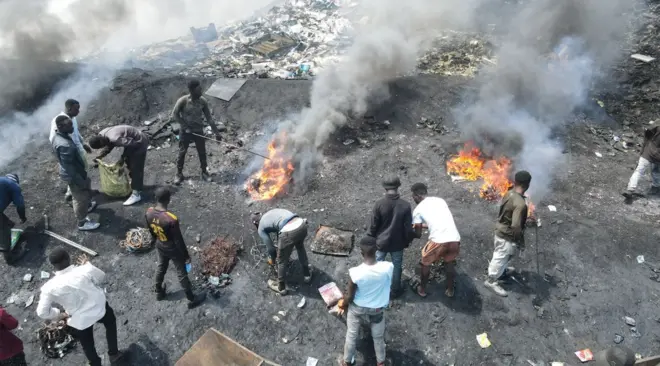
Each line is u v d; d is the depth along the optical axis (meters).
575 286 5.46
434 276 5.52
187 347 4.81
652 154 6.37
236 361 4.30
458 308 5.18
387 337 4.88
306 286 5.45
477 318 5.09
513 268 5.56
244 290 5.41
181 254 4.76
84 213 6.02
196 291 5.36
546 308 5.20
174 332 4.94
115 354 4.55
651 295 5.33
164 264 4.91
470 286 5.42
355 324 4.17
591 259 5.77
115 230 6.17
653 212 6.58
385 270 4.00
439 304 5.21
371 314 4.09
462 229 6.15
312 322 5.05
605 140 8.28
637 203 6.76
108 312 4.31
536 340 4.89
